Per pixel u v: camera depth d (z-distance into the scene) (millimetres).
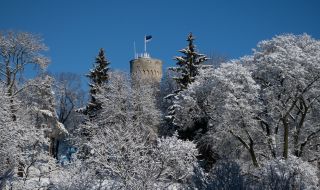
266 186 11336
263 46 34031
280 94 29938
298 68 28578
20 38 32844
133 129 21891
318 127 30344
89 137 32719
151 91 42656
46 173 17062
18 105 27547
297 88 29328
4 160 17797
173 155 17891
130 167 15891
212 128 32438
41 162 19000
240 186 10578
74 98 58406
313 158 30562
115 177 16391
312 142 30828
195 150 22391
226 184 10602
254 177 21844
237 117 29109
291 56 29266
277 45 33188
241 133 29969
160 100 48281
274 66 29344
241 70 30250
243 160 31125
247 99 29812
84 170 15594
